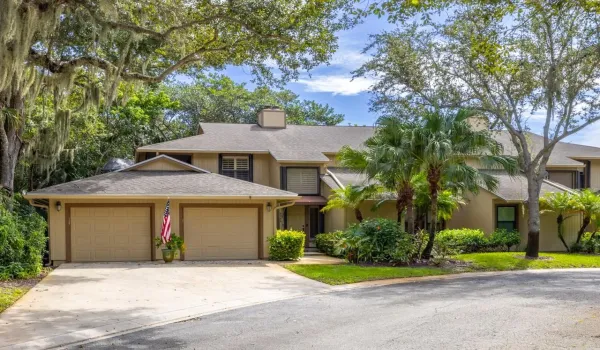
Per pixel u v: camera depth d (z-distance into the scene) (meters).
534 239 19.75
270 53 15.25
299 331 8.32
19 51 12.45
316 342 7.57
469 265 17.81
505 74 18.67
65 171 27.52
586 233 24.23
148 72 18.67
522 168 20.75
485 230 24.30
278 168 24.36
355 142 27.27
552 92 18.59
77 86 18.70
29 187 26.22
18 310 9.88
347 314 9.74
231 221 19.27
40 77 15.12
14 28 12.03
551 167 27.36
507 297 11.62
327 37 14.08
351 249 18.25
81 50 17.00
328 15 13.31
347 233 18.59
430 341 7.53
